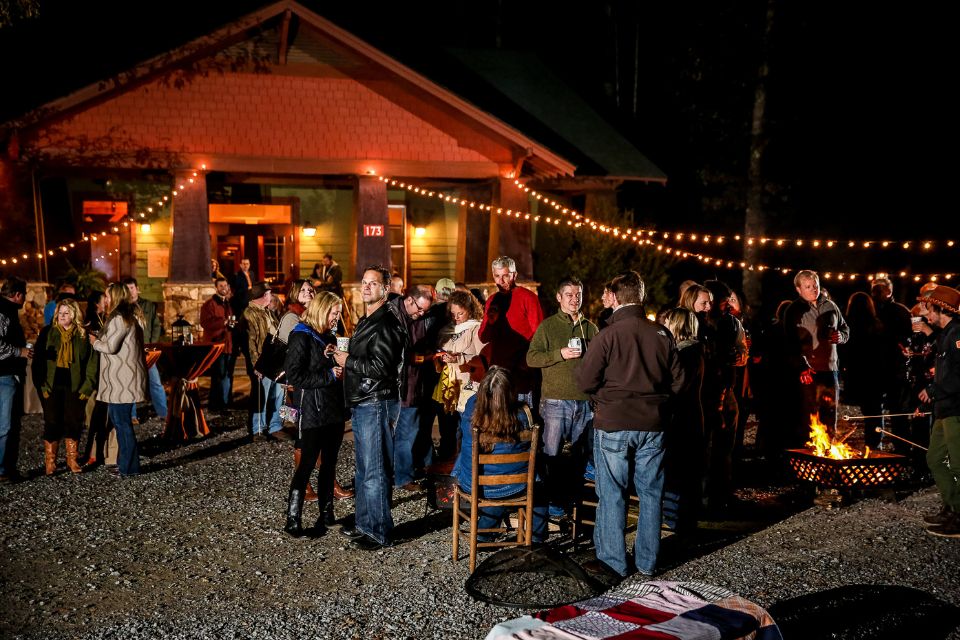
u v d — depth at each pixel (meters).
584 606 4.27
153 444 9.96
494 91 20.66
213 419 11.41
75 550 6.43
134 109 15.29
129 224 18.17
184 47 14.91
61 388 8.62
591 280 17.86
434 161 16.53
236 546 6.51
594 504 6.54
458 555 6.22
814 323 8.91
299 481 6.68
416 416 8.05
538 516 6.38
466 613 5.21
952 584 5.66
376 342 6.33
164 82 15.38
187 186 15.68
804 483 7.71
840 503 7.50
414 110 16.41
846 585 5.64
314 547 6.48
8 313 8.25
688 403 6.78
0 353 8.14
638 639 3.81
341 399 6.77
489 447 5.93
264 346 9.08
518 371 7.56
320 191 19.19
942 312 6.93
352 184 18.00
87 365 8.68
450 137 16.58
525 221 16.94
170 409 9.98
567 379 6.66
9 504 7.60
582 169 18.11
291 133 15.97
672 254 22.45
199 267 15.67
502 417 5.86
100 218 18.05
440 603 5.37
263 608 5.33
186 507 7.50
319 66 15.95
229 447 9.81
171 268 15.59
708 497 7.35
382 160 16.33
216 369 11.98
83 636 4.95
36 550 6.44
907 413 9.31
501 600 5.38
